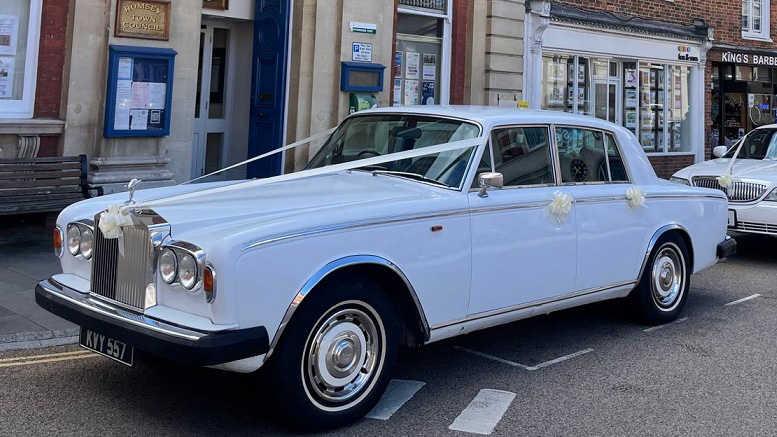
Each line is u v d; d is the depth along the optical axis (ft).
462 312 15.56
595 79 53.88
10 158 28.37
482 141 16.55
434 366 17.71
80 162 30.17
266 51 38.29
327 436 13.44
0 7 29.48
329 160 18.88
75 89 30.35
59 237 15.44
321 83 38.45
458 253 15.31
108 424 13.71
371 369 14.08
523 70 48.57
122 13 30.99
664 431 14.03
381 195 15.21
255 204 14.55
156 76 32.01
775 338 20.54
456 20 45.73
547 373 17.29
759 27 65.72
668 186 21.47
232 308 12.03
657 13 56.85
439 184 16.05
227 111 40.16
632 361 18.29
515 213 16.58
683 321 22.25
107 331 13.05
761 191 31.48
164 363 16.63
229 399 15.16
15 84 30.14
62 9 30.42
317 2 37.78
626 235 19.67
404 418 14.38
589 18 51.57
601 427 14.17
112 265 13.65
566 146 18.74
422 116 18.20
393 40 42.04
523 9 47.75
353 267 13.75
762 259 33.73
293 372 12.85
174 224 13.32
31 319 19.83
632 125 56.70
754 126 66.49
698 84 60.80
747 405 15.46
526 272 16.85
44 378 16.10
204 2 36.96
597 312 23.17
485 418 14.44
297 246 12.74
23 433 13.19
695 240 22.17
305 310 12.95
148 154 32.45
